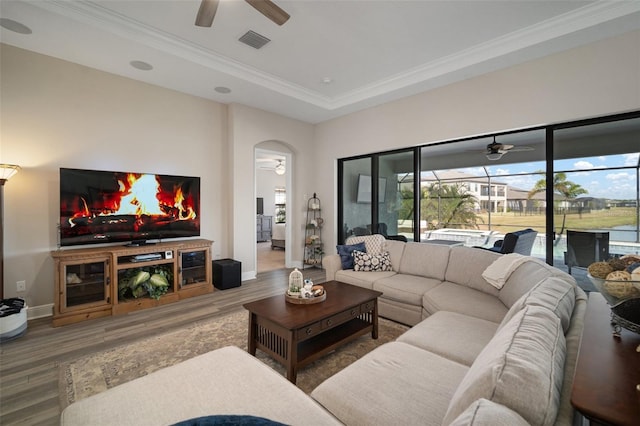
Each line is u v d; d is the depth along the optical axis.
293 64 3.75
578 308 1.61
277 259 6.93
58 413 1.81
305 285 2.58
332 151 5.71
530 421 0.76
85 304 3.23
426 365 1.51
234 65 3.73
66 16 2.60
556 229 3.36
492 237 5.81
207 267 4.21
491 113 3.63
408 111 4.47
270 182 10.87
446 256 3.33
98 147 3.65
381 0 2.56
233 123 4.80
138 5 2.62
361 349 2.59
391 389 1.32
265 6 2.16
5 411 1.82
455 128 3.96
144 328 3.00
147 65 3.53
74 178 3.33
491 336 1.87
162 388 1.26
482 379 0.90
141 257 3.61
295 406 1.17
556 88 3.17
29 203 3.21
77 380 2.12
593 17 2.65
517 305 1.55
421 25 2.93
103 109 3.68
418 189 4.60
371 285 3.34
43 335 2.83
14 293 3.13
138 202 3.80
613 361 0.92
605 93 2.89
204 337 2.80
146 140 4.04
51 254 3.08
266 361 2.39
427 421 1.13
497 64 3.43
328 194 5.84
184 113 4.41
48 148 3.32
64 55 3.30
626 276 1.13
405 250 3.73
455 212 6.32
